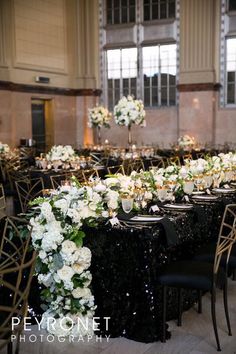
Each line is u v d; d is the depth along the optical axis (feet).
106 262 12.50
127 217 12.94
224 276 12.51
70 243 11.69
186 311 14.12
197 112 50.11
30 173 27.22
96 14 55.11
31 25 49.47
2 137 45.91
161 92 53.47
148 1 52.95
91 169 26.66
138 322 12.27
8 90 46.39
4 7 46.21
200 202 15.83
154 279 12.23
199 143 47.85
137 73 54.34
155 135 53.78
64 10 53.93
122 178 14.33
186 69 50.42
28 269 12.62
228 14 49.44
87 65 54.85
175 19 51.57
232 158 22.72
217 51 50.19
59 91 53.06
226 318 12.59
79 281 12.03
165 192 15.44
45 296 12.26
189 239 14.21
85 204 12.23
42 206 11.73
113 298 12.51
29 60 49.29
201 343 12.15
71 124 55.11
